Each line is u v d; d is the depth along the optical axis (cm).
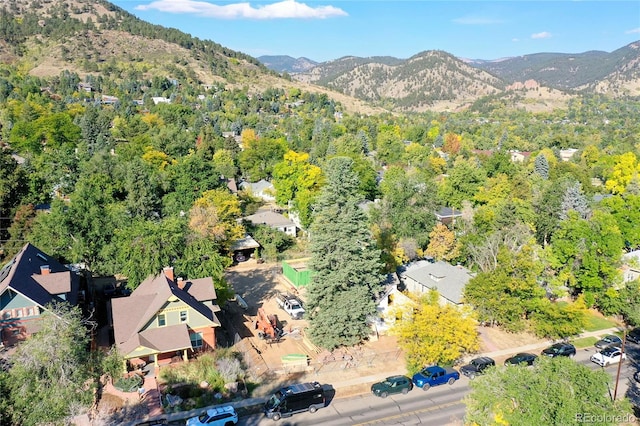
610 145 18600
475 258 5878
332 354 4459
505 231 6388
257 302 5772
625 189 10181
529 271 5012
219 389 3700
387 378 3912
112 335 4453
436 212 8144
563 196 7762
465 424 2939
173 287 4291
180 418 3353
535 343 4897
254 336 4809
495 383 2764
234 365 3931
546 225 7081
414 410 3581
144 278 4703
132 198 7106
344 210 4531
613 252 5578
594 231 5772
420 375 3966
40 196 7594
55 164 8444
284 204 9325
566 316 4812
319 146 14975
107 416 3312
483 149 19238
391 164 14562
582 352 4731
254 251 7488
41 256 5003
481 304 4953
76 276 5162
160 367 3909
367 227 4703
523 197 8362
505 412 2602
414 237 6706
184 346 3956
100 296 5400
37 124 11975
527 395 2612
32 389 2497
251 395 3725
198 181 7812
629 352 4719
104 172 8056
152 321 4041
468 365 4228
